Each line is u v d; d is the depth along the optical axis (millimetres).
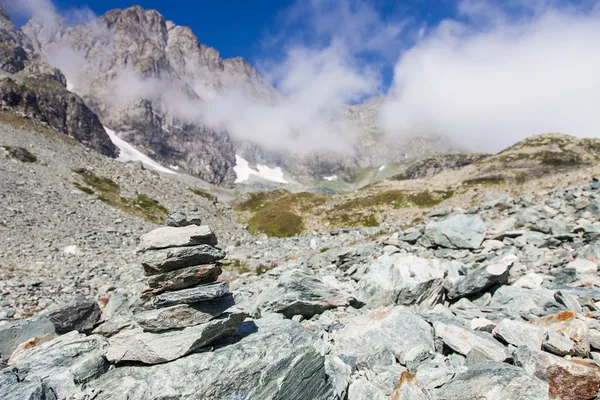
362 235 42281
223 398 6906
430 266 15242
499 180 137750
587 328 8836
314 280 15094
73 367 7934
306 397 7852
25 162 76250
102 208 65375
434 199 128250
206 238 8930
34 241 39875
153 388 6781
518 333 9062
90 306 14648
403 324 10609
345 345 10500
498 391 6961
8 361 11297
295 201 150625
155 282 8203
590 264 15062
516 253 19000
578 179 62969
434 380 8156
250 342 8133
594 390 7027
